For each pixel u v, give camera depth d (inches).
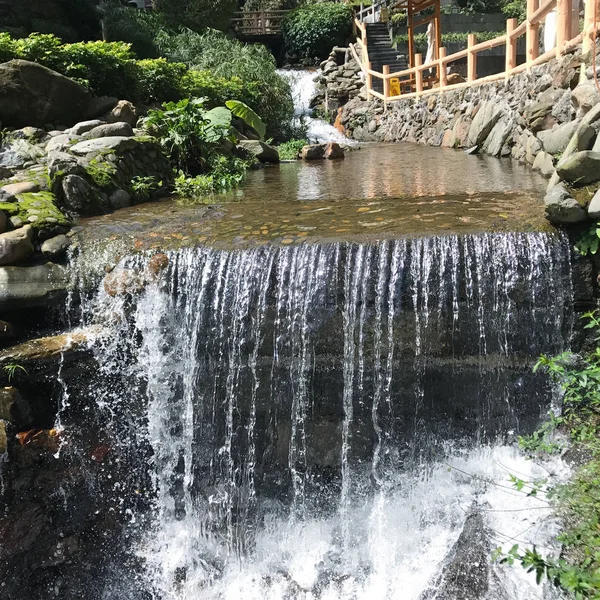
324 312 156.9
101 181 221.8
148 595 164.1
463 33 730.8
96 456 168.6
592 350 148.7
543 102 269.1
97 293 172.7
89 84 312.3
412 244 153.8
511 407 153.2
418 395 155.8
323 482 164.6
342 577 153.6
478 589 128.3
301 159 414.0
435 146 445.4
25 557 157.4
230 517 169.8
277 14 854.5
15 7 497.4
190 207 223.9
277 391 162.9
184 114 300.7
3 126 264.8
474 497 146.5
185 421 169.6
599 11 219.8
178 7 693.3
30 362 155.7
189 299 165.9
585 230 149.6
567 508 125.8
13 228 179.8
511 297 150.2
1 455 151.0
